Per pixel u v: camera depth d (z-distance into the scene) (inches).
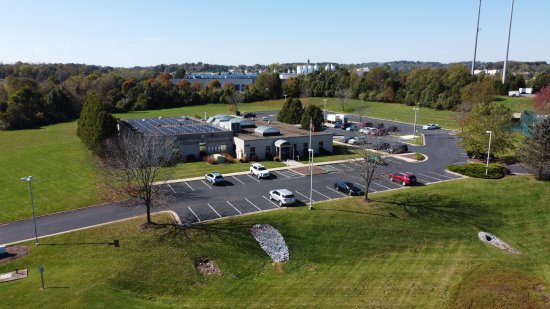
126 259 1184.2
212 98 5772.6
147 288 1089.4
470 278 1201.4
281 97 6127.0
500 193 1738.4
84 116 2452.0
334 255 1296.8
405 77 5994.1
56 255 1202.0
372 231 1416.1
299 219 1450.5
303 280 1173.7
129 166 1475.1
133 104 5132.9
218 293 1098.1
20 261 1165.1
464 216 1556.3
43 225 1411.2
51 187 1862.7
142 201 1571.1
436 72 5536.4
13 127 3754.9
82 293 1026.1
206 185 1873.8
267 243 1320.1
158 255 1211.9
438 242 1397.6
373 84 5654.5
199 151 2454.5
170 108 5369.1
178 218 1457.9
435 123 3846.0
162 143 1941.4
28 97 4015.8
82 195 1731.1
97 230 1346.0
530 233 1494.8
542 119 1994.3
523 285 1165.7
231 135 2534.5
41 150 2736.2
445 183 1857.8
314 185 1870.1
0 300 981.2
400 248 1352.1
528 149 1873.8
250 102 5979.3
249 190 1793.8
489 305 1069.1
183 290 1100.5
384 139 3029.0
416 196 1684.3
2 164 2348.7
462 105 3582.7
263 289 1124.5
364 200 1622.8
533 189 1774.1
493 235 1470.2
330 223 1438.2
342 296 1102.4
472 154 2409.0
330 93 5866.1
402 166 2219.5
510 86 5123.0
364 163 1861.5
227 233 1346.0
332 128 3695.9
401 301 1087.6
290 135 2581.2
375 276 1203.9
